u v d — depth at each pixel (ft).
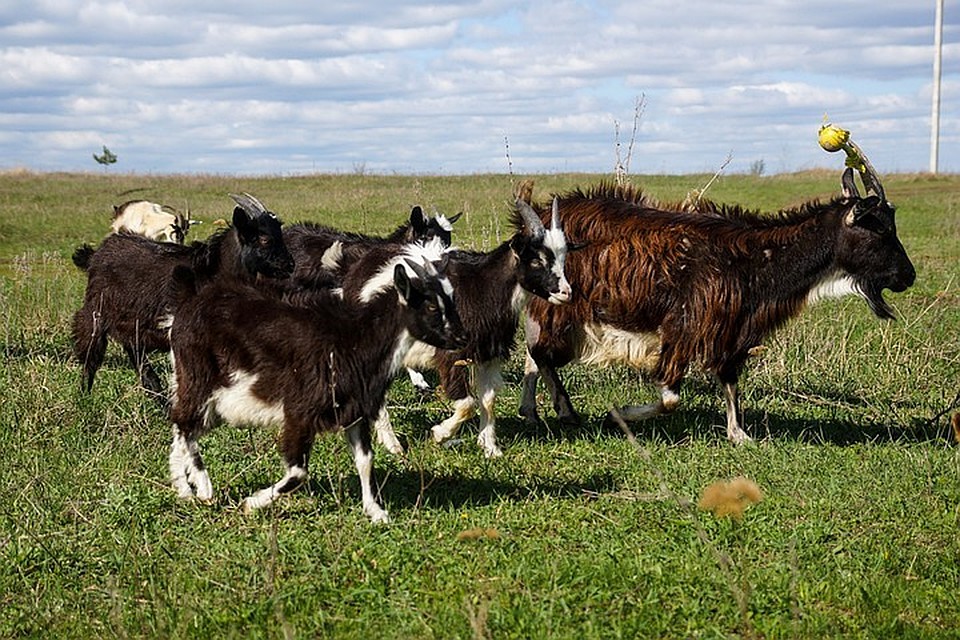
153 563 19.75
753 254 29.63
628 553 20.12
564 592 18.15
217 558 20.11
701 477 25.50
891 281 30.25
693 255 29.14
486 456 27.55
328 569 19.27
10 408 28.71
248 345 21.76
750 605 17.76
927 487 24.41
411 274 23.27
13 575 19.36
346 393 21.80
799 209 31.07
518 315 27.86
